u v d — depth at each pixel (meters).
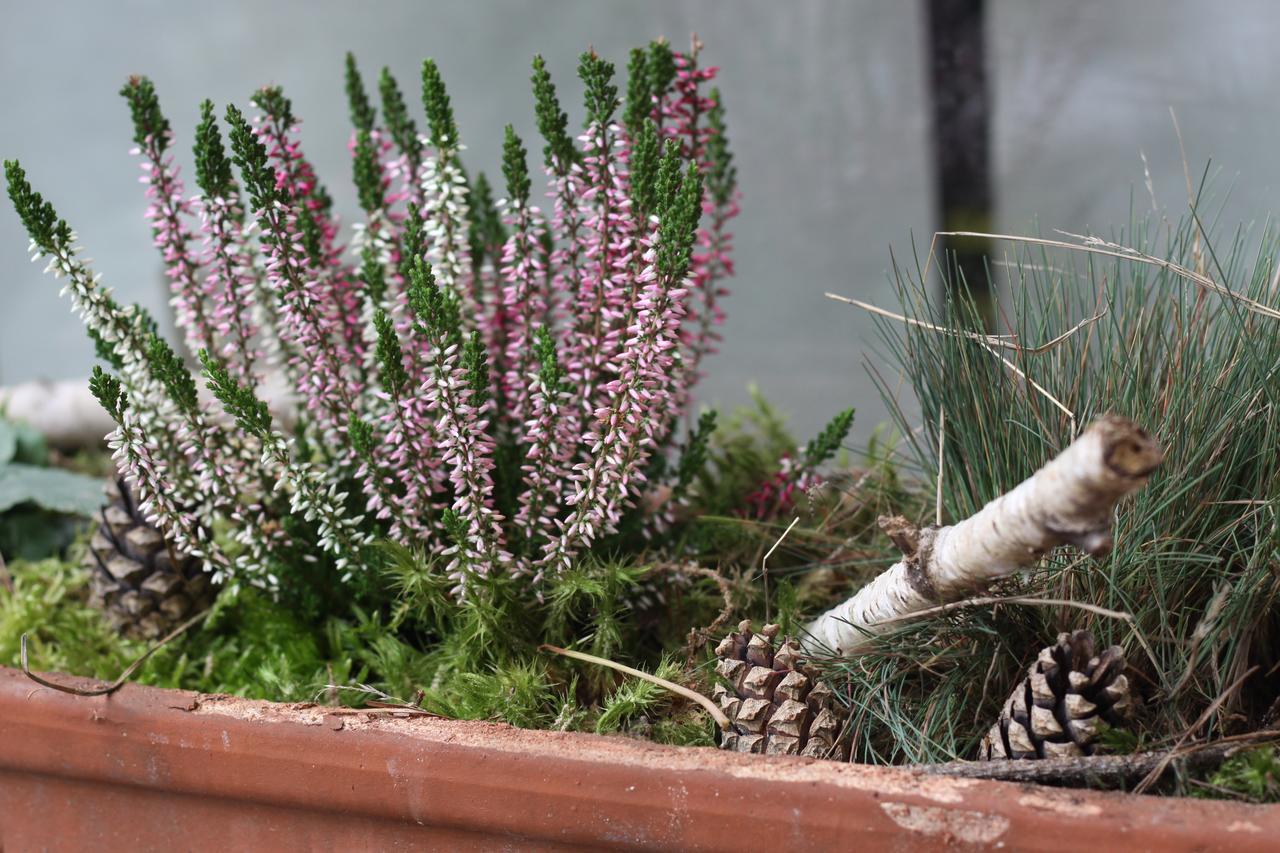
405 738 0.71
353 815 0.72
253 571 0.81
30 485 0.93
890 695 0.75
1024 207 1.88
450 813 0.71
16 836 0.76
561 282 0.82
